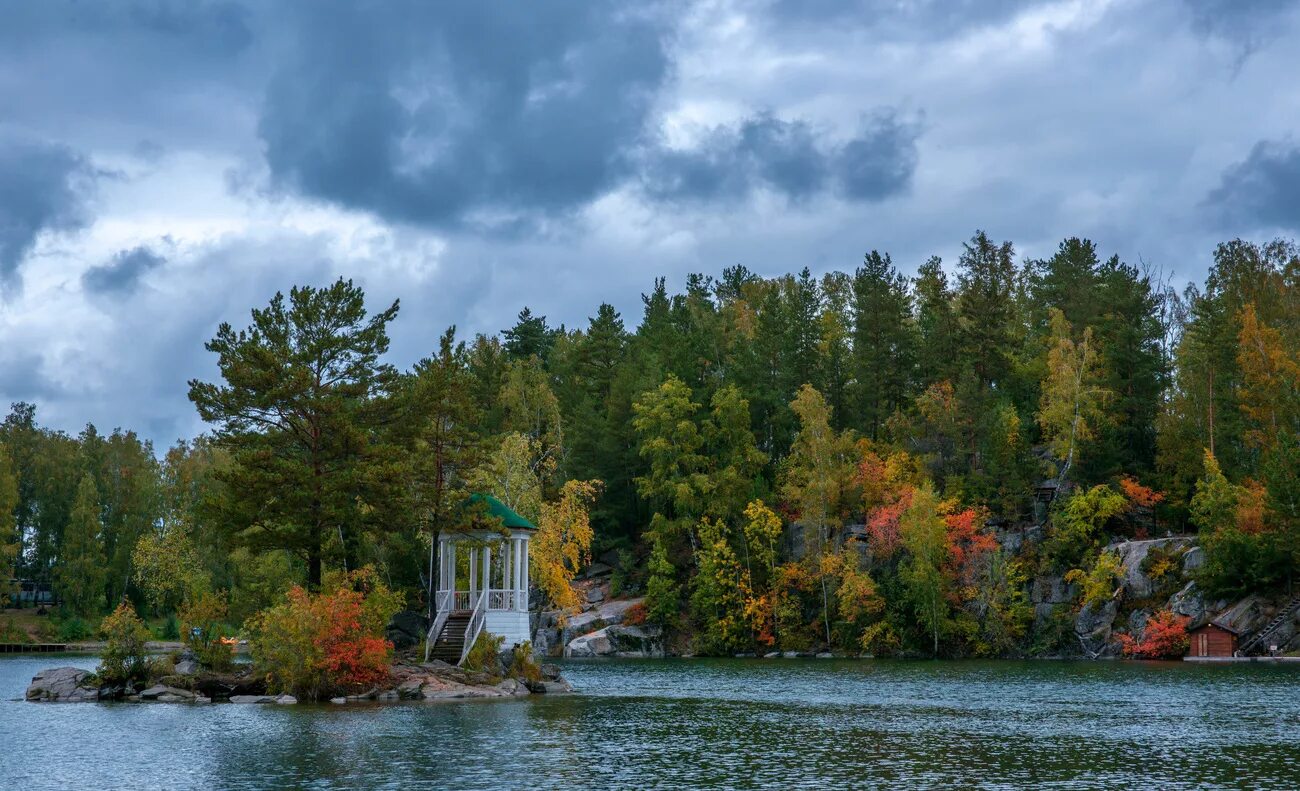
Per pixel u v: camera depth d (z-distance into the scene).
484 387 127.38
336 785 32.25
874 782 33.03
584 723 47.44
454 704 55.75
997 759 37.47
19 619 137.62
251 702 55.69
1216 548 93.56
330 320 64.50
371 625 59.19
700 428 126.31
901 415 119.56
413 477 67.12
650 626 113.62
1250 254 129.38
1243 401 108.25
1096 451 105.62
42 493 155.12
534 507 94.25
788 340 129.12
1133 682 69.69
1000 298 129.38
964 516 103.94
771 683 72.12
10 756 37.47
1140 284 128.62
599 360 143.50
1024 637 101.88
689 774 34.25
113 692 58.47
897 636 104.81
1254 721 47.97
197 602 63.50
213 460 155.62
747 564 114.38
